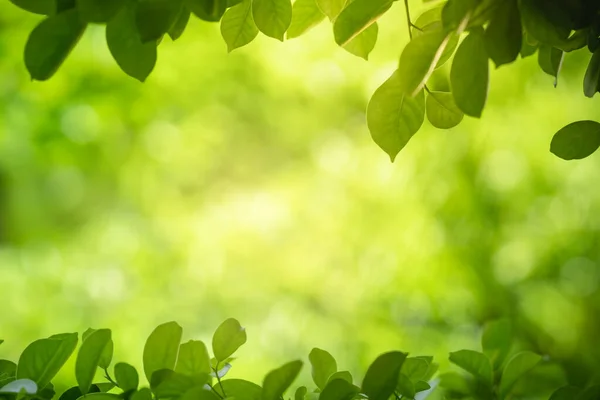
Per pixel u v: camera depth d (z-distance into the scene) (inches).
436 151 213.2
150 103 289.1
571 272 197.5
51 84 261.7
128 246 301.4
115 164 315.3
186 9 62.6
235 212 294.8
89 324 267.4
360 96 254.7
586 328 193.2
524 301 202.7
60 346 63.2
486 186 207.9
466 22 60.2
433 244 213.6
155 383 62.2
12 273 278.8
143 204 323.0
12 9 257.6
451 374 70.6
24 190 391.2
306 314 264.5
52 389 64.9
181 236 302.5
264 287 289.6
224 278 291.9
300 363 60.6
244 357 246.2
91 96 274.2
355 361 234.7
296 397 65.4
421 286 216.8
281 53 247.6
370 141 243.4
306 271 270.5
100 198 392.8
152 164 314.3
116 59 61.5
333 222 254.1
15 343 256.5
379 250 233.1
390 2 63.6
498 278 205.5
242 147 322.7
